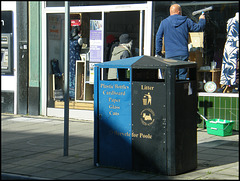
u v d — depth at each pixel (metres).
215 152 7.79
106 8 11.02
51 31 11.91
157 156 6.30
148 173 6.38
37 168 6.74
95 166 6.80
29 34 11.99
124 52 10.66
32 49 11.97
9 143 8.66
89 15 11.39
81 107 11.56
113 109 6.60
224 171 6.50
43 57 11.84
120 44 10.86
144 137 6.38
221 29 9.91
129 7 10.66
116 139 6.60
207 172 6.45
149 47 10.45
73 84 11.80
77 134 9.53
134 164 6.48
